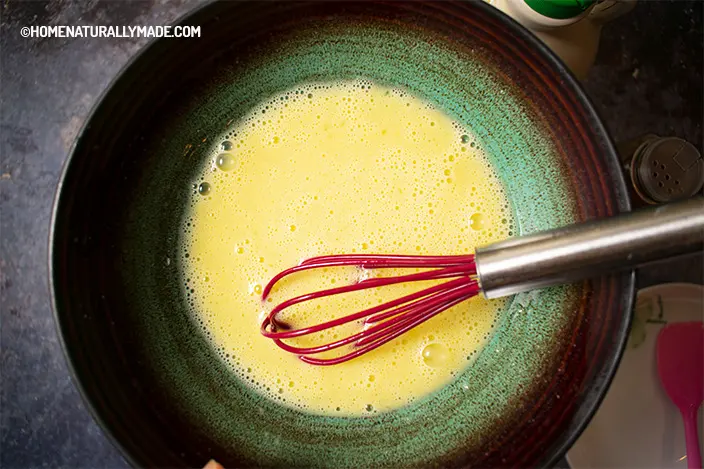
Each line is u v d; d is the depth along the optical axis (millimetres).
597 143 418
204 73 451
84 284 433
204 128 463
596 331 428
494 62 445
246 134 469
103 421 412
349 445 452
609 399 496
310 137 467
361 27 452
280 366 461
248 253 465
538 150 450
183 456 442
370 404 458
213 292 464
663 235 381
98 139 426
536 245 394
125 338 447
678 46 516
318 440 453
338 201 465
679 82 514
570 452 487
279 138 468
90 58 521
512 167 460
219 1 417
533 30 465
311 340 461
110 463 502
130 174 451
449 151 466
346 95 468
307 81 467
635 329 500
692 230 378
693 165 469
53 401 506
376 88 467
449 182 465
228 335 462
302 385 460
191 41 430
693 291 497
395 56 459
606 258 386
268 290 455
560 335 443
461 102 461
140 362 448
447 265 433
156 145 454
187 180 465
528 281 396
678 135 510
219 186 467
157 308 457
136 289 454
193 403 451
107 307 444
